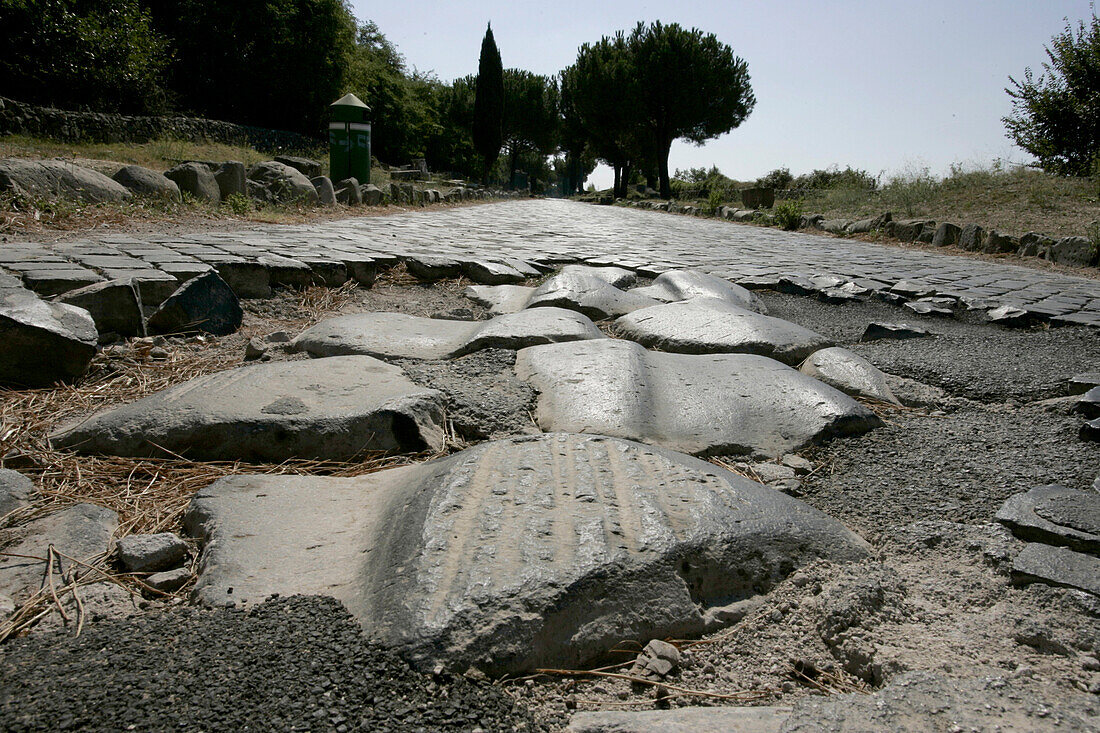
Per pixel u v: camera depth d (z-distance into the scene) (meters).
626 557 1.64
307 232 7.57
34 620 1.54
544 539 1.68
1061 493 2.28
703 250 8.77
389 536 1.78
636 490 1.97
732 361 3.46
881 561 1.94
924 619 1.66
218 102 20.81
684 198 29.66
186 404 2.62
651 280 6.30
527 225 11.63
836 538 1.94
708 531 1.79
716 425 2.82
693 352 3.84
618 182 37.19
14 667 1.33
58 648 1.40
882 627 1.61
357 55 24.05
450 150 43.25
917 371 3.68
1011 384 3.43
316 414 2.59
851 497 2.36
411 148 31.42
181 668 1.32
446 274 5.79
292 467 2.45
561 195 77.19
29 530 1.94
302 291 4.97
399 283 5.52
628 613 1.56
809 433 2.80
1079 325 4.86
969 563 1.94
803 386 3.11
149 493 2.24
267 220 8.55
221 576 1.68
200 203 8.48
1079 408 3.05
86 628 1.51
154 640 1.42
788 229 14.42
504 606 1.47
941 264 8.29
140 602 1.66
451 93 46.97
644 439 2.65
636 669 1.48
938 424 3.02
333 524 1.97
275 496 2.11
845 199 16.03
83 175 7.23
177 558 1.84
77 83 13.90
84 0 14.14
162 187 8.11
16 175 6.59
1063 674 1.44
